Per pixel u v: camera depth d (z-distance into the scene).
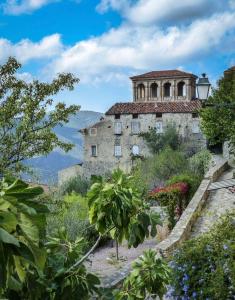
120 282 9.92
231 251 8.06
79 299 3.23
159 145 51.41
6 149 15.14
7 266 1.92
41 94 15.82
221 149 42.81
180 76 70.00
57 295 3.19
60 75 16.11
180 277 8.12
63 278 3.22
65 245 3.58
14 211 2.04
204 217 18.53
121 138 55.06
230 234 8.87
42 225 2.19
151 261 4.62
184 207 20.27
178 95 72.12
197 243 8.75
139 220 3.65
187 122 52.41
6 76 15.77
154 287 4.50
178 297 8.15
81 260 3.46
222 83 34.47
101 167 55.72
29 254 1.95
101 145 55.75
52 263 3.26
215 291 7.67
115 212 3.45
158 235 18.08
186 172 26.72
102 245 17.72
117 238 3.73
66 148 16.20
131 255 16.36
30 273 2.62
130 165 54.12
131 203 3.55
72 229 15.69
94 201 3.52
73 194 23.12
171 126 52.22
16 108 15.48
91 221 3.56
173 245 13.95
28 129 15.38
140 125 54.41
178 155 28.92
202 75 13.48
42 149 15.77
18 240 1.92
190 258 8.25
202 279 7.94
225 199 20.70
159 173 27.48
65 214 16.95
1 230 1.83
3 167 14.80
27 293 2.74
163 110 53.34
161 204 18.91
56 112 15.91
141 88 73.38
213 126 33.84
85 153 56.44
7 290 2.45
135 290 4.46
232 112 32.31
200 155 33.91
